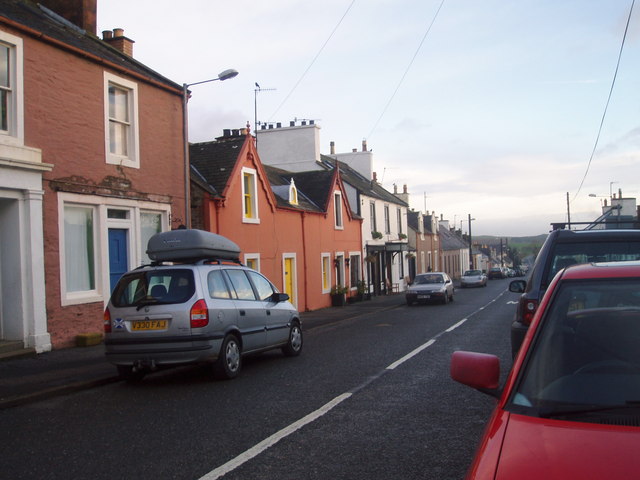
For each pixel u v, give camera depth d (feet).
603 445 7.83
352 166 144.36
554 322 10.69
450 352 37.32
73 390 27.63
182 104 52.49
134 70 46.91
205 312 28.22
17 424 21.54
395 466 15.94
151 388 28.17
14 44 36.42
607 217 154.20
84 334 40.22
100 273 42.78
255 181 68.49
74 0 50.75
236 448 17.81
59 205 39.19
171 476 15.49
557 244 23.25
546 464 7.62
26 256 36.73
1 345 34.91
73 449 18.13
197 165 64.95
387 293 125.70
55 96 39.37
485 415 21.25
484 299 100.48
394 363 33.45
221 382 29.09
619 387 9.29
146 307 28.30
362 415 21.61
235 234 63.62
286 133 119.14
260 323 33.12
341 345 43.14
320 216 89.81
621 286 10.94
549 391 9.47
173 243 32.19
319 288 87.61
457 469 15.57
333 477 15.19
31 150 36.91
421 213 170.09
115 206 44.55
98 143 43.06
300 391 26.22
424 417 21.16
